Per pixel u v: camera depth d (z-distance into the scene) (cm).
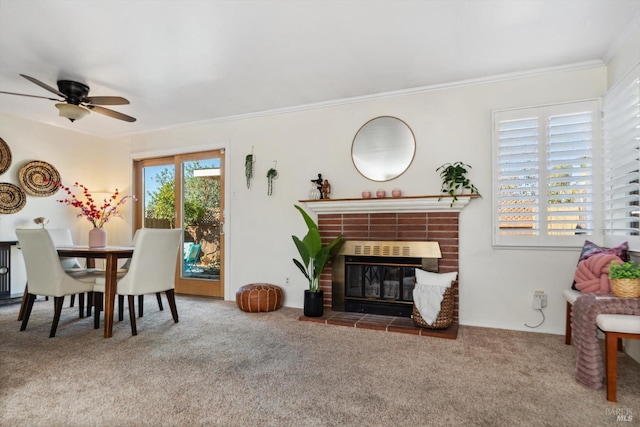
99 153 529
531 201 312
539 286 310
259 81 333
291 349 264
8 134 425
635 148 237
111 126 482
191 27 240
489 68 307
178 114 433
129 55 279
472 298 330
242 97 376
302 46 267
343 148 386
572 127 302
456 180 331
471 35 252
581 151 297
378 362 239
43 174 456
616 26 241
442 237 339
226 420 168
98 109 319
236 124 444
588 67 298
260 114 427
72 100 310
